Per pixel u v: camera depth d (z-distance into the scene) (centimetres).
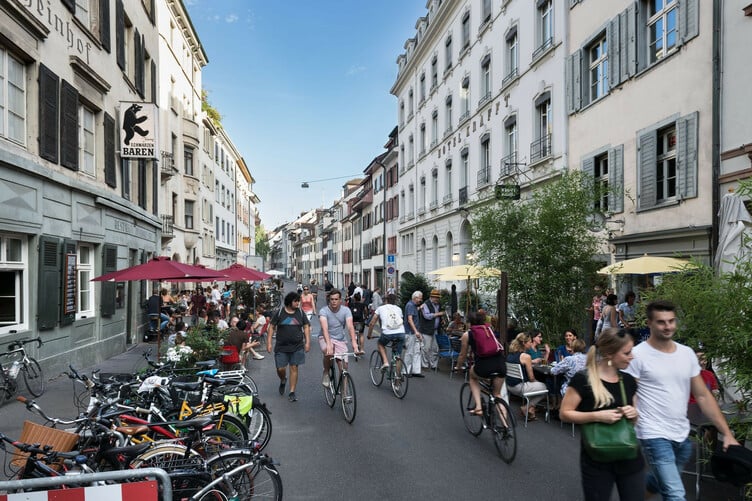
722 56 950
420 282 2091
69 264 1098
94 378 582
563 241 996
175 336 1024
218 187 4278
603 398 329
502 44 2028
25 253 958
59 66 1077
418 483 514
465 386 717
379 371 1016
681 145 1049
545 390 739
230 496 385
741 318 428
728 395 527
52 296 1020
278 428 709
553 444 647
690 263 522
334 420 752
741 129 909
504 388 752
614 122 1298
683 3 1047
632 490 327
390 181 4344
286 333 878
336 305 823
